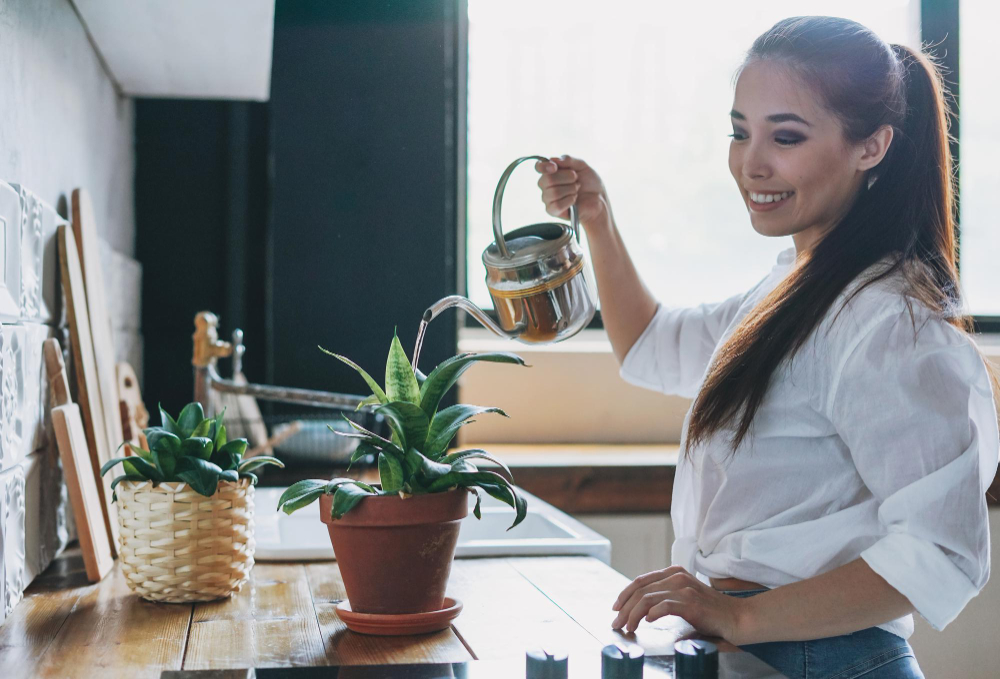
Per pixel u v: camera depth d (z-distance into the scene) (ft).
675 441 9.15
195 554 3.48
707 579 3.82
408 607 3.12
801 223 3.49
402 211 8.01
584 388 9.04
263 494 6.13
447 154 8.07
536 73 9.45
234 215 7.98
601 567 4.23
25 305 3.74
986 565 2.95
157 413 7.96
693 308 4.88
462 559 4.42
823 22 3.43
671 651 2.86
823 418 3.24
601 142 9.57
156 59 6.20
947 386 2.97
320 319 7.91
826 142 3.36
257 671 2.57
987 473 3.16
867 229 3.31
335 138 7.94
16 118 3.88
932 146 3.47
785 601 2.96
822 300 3.20
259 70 6.49
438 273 8.05
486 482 3.14
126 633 3.14
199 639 3.06
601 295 4.93
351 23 7.97
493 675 2.54
